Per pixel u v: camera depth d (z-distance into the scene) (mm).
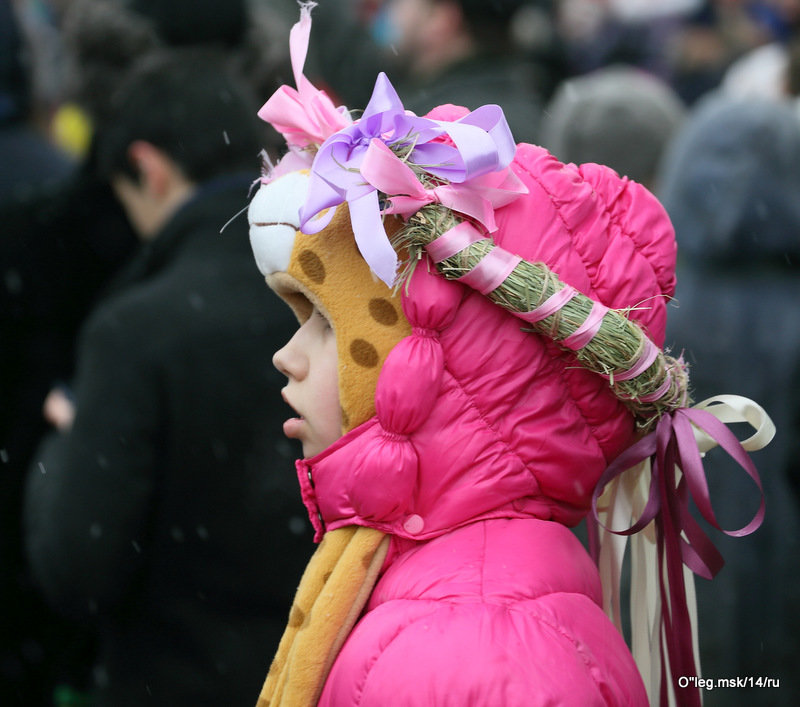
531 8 19297
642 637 4832
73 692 8531
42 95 12242
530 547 4137
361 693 3867
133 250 8555
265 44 8039
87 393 6496
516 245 4164
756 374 7840
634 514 4781
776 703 7809
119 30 8070
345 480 4219
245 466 6516
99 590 6461
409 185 3984
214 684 6539
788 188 7980
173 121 7086
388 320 4219
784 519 7809
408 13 11898
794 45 12812
